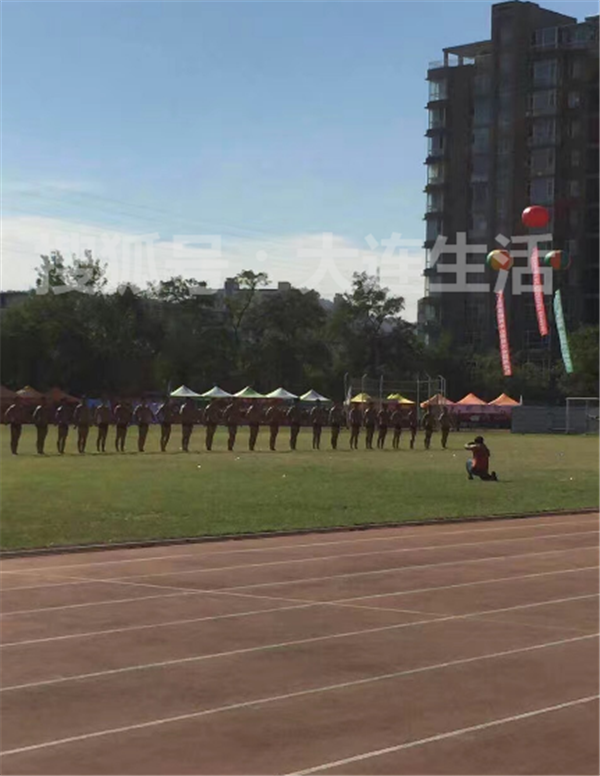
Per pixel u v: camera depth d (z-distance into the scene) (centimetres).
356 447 4788
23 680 796
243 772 604
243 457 3797
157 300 8631
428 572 1339
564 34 10106
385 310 9350
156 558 1440
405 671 830
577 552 1545
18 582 1236
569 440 6272
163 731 676
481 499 2333
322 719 703
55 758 626
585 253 10038
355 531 1766
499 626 1003
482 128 10456
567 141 10112
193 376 8606
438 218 10638
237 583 1242
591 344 9150
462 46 10662
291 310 9100
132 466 3186
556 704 741
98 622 1009
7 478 2669
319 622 1017
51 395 7294
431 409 5994
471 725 691
